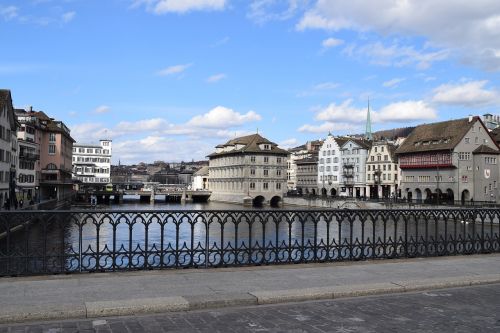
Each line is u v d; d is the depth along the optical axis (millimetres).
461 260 14414
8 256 11070
